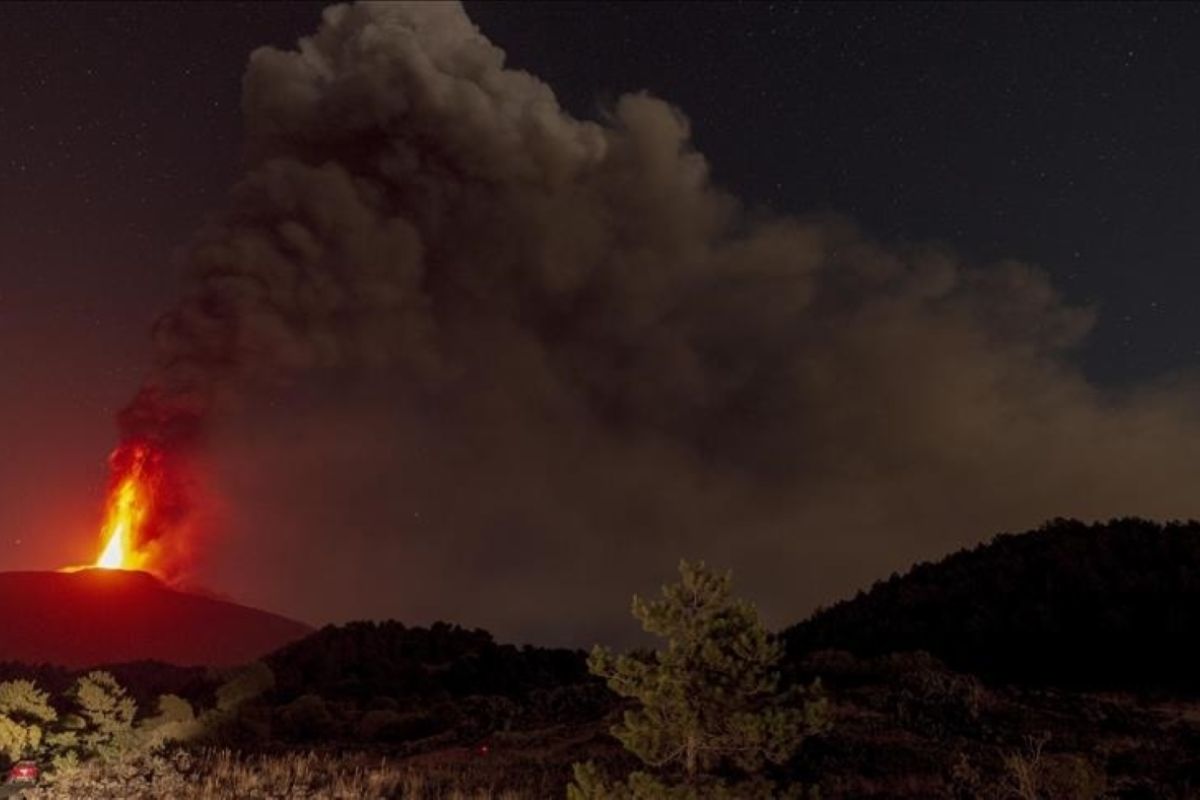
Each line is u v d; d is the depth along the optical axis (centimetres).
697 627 1670
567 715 4447
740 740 1662
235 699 5000
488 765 3228
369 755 3934
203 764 3228
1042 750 2798
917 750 2770
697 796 1592
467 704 5131
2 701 3359
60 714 3678
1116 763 2655
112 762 3120
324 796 2664
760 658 1675
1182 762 2614
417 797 2666
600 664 1716
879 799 2377
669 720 1661
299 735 4594
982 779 2455
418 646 6850
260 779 2919
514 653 6825
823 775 2577
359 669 6228
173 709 4459
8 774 2933
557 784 2806
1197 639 4209
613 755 3128
